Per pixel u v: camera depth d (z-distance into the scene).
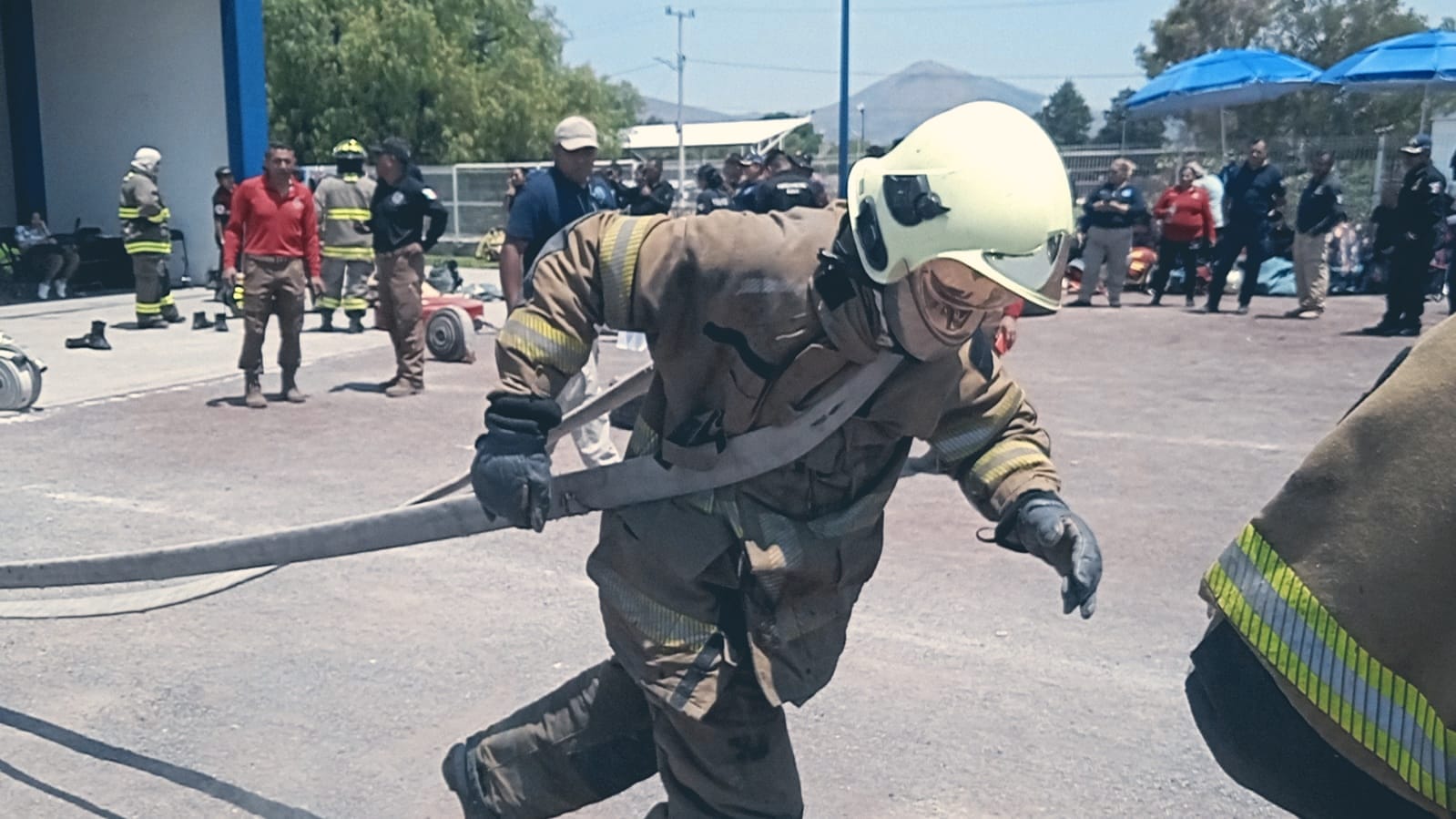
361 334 14.46
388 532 2.66
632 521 2.40
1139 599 5.35
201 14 19.25
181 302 17.89
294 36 34.59
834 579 2.40
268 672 4.50
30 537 6.18
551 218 6.49
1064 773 3.79
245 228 9.59
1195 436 8.74
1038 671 4.57
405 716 4.14
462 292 19.38
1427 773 1.30
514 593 5.38
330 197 14.37
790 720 4.15
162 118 19.89
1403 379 1.34
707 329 2.22
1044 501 2.39
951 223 1.97
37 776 3.71
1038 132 2.09
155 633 4.87
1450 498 1.28
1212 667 1.48
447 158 36.44
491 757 2.73
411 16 35.53
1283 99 35.81
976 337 2.45
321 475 7.52
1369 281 19.00
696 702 2.33
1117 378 11.34
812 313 2.16
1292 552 1.37
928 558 5.92
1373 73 18.77
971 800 3.63
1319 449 1.37
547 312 2.29
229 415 9.45
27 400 9.42
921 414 2.29
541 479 2.25
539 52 42.25
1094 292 17.98
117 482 7.33
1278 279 19.64
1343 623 1.32
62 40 20.70
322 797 3.59
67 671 4.50
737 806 2.39
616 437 8.07
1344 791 1.40
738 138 53.09
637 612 2.39
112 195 20.70
